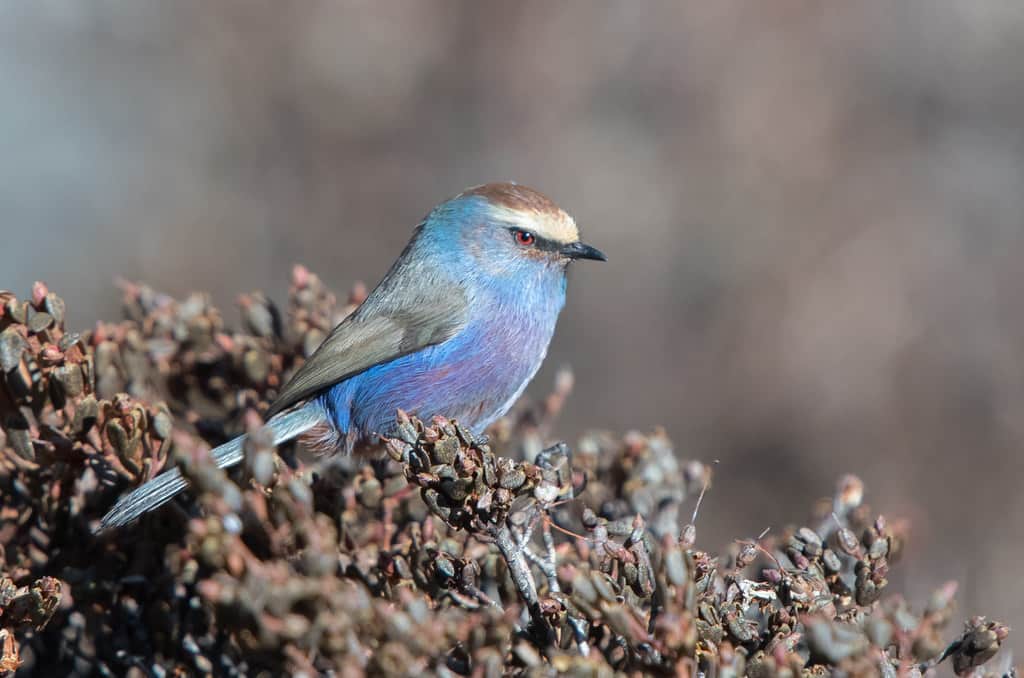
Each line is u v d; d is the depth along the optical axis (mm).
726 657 4668
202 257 19000
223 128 20125
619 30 19656
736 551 6523
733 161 18844
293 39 20094
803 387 17219
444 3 19953
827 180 18609
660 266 18359
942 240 18219
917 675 4832
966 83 19219
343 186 19641
